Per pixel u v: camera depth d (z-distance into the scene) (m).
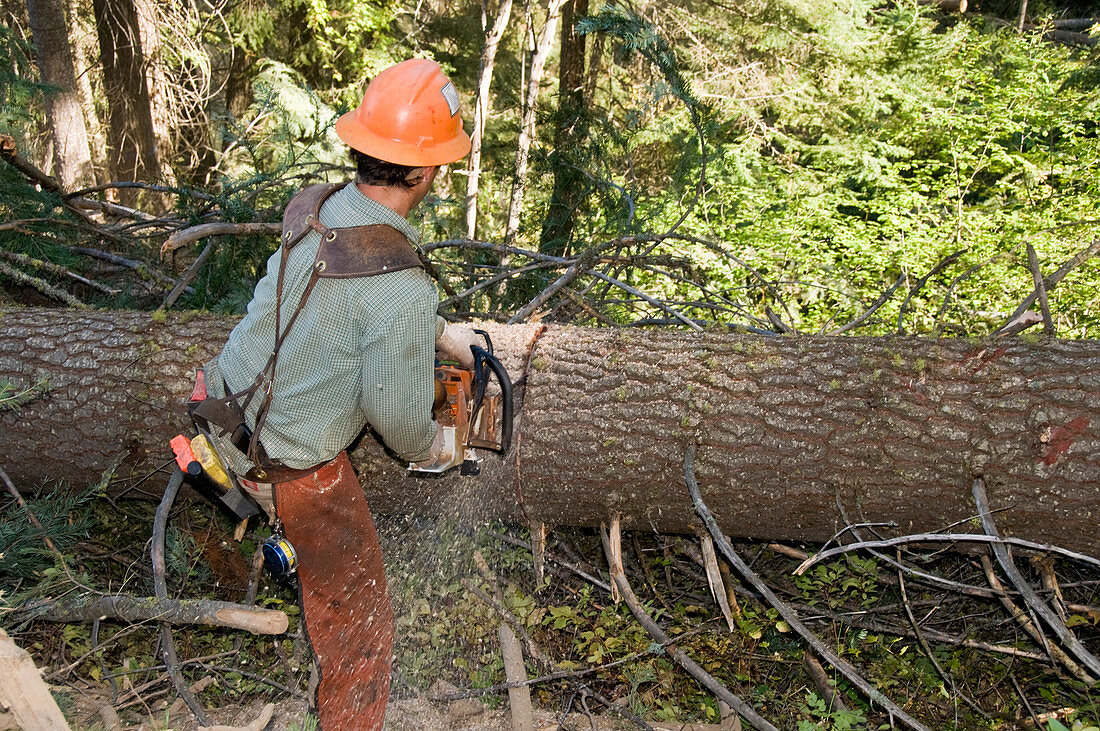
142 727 2.52
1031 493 2.61
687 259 4.69
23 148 5.67
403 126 2.02
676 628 3.07
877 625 3.01
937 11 11.39
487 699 2.77
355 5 10.44
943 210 8.19
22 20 9.89
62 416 3.08
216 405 2.08
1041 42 10.44
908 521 2.79
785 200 9.04
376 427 2.03
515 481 3.02
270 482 2.15
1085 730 2.35
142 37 9.77
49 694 2.02
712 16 10.40
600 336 3.06
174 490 3.02
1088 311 5.54
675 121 8.54
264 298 2.08
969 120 9.23
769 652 3.04
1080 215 7.25
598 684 2.90
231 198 4.37
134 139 9.94
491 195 10.40
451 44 11.74
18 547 2.98
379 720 2.29
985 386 2.68
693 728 2.67
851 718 2.54
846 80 9.88
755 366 2.86
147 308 4.27
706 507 2.76
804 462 2.78
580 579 3.34
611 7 4.47
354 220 2.00
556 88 10.80
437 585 3.14
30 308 3.39
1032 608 2.50
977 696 2.80
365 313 1.94
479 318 3.97
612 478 2.93
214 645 3.04
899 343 2.84
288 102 8.79
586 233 5.77
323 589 2.22
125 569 3.28
